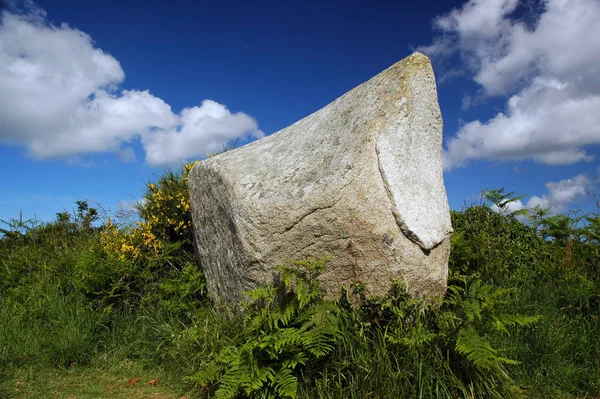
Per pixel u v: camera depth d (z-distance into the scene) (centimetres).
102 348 539
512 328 447
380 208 399
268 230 422
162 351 509
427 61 450
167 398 418
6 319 561
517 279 534
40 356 508
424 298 411
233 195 454
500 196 650
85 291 598
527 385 399
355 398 354
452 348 374
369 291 412
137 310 582
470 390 354
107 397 426
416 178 430
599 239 604
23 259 703
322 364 380
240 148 562
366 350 380
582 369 415
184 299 568
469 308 369
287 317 388
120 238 666
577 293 498
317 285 409
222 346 432
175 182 738
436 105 461
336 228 404
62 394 434
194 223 607
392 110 420
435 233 421
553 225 642
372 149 405
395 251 401
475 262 554
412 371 362
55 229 845
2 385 448
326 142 452
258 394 370
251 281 442
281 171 454
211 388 412
